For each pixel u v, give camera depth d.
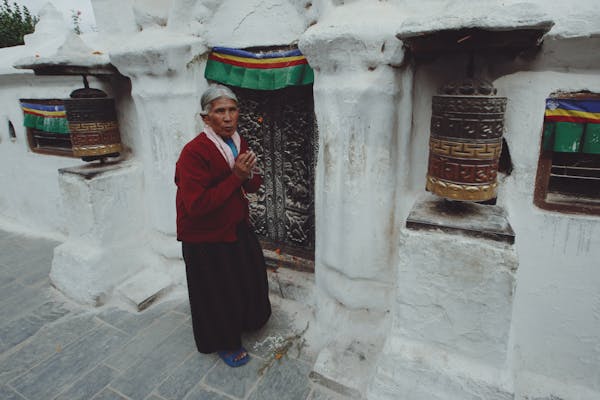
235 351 2.57
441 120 1.65
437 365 1.88
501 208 1.94
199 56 2.88
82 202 3.21
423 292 1.86
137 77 3.01
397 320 1.98
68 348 2.78
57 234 4.94
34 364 2.64
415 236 1.79
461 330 1.84
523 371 2.26
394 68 2.02
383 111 2.09
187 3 2.78
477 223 1.77
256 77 2.72
